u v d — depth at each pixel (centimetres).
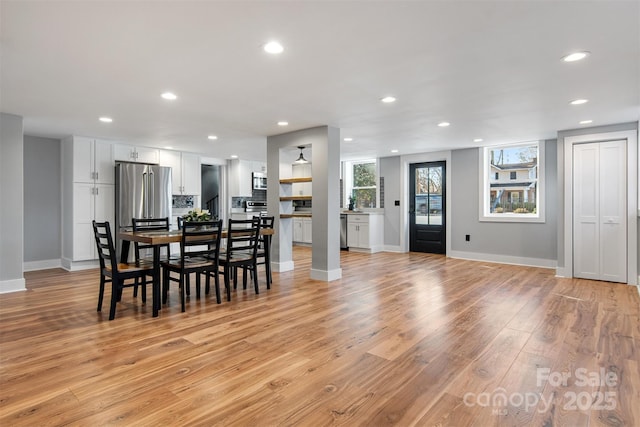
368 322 303
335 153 475
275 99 346
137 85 303
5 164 401
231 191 819
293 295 395
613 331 279
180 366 221
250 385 198
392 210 768
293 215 523
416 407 177
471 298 380
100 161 562
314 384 200
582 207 477
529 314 323
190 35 214
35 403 180
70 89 313
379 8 184
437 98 342
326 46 230
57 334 275
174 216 664
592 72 275
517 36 216
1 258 402
